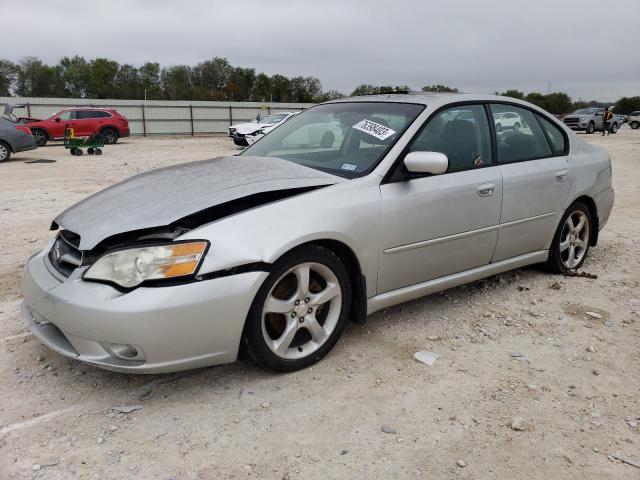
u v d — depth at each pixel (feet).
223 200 9.62
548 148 15.19
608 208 17.25
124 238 9.39
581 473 7.85
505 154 13.87
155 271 8.77
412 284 12.17
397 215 11.27
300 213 9.98
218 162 12.73
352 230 10.56
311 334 10.55
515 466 7.98
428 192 11.78
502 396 9.75
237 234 9.29
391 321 12.79
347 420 9.00
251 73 303.27
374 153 11.80
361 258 10.86
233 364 10.75
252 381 10.12
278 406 9.35
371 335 12.05
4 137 54.39
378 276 11.34
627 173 42.52
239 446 8.32
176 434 8.57
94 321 8.69
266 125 81.20
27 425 8.71
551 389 10.02
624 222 24.16
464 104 13.34
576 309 13.66
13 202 28.91
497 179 13.20
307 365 10.54
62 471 7.68
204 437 8.51
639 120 148.97
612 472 7.88
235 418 9.00
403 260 11.66
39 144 79.66
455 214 12.32
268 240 9.45
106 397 9.55
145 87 290.56
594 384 10.22
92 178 40.83
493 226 13.29
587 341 11.94
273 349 9.98
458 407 9.40
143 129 132.67
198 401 9.46
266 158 12.62
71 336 9.04
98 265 9.07
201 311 8.89
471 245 12.94
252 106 145.48
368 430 8.75
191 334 8.91
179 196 10.04
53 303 9.15
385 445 8.39
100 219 9.83
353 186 10.87
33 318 10.35
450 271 12.82
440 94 13.67
